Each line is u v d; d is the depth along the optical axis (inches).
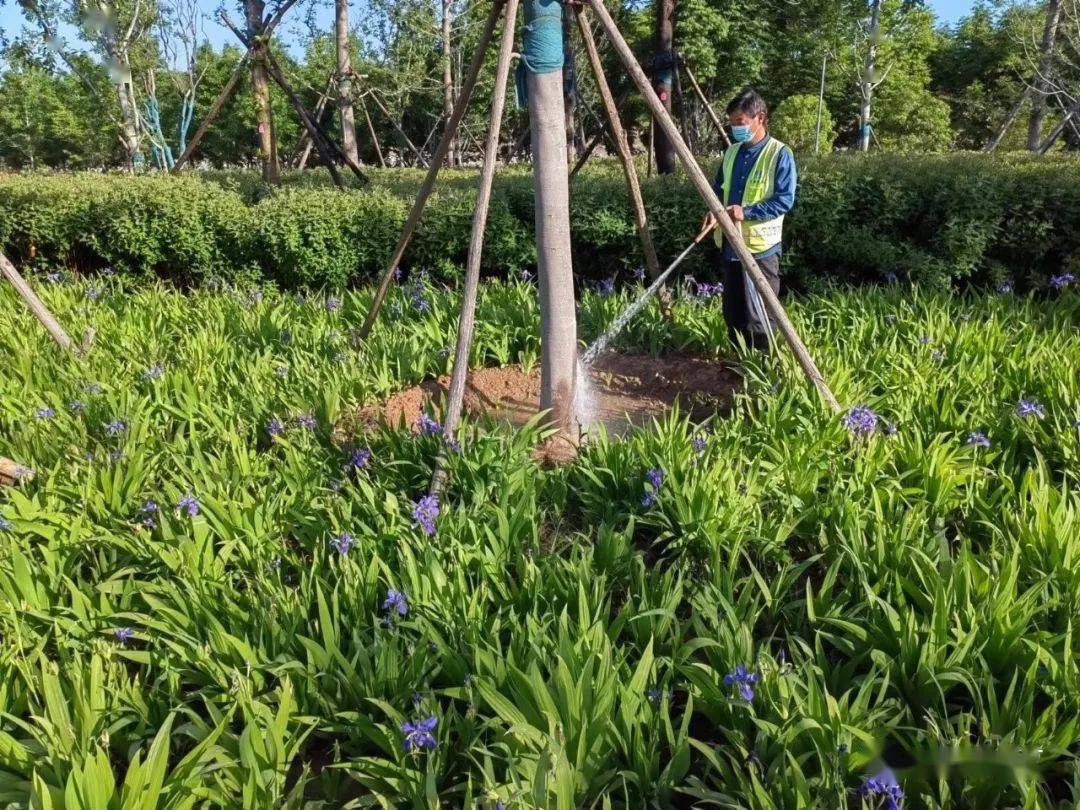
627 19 984.3
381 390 201.9
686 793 93.7
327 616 107.9
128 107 755.4
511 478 144.6
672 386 212.1
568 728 94.3
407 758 95.0
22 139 1673.2
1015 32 855.1
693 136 709.3
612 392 210.5
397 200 312.2
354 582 118.4
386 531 131.0
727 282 214.8
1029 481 132.2
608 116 212.2
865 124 887.1
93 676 101.0
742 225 206.8
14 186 365.4
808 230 278.5
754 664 103.3
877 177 283.6
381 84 997.2
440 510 139.9
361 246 311.7
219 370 206.7
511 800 85.0
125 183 359.3
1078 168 284.5
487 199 154.7
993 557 119.1
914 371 182.5
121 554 137.5
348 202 315.3
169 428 179.0
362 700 102.8
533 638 104.0
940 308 226.5
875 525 126.1
